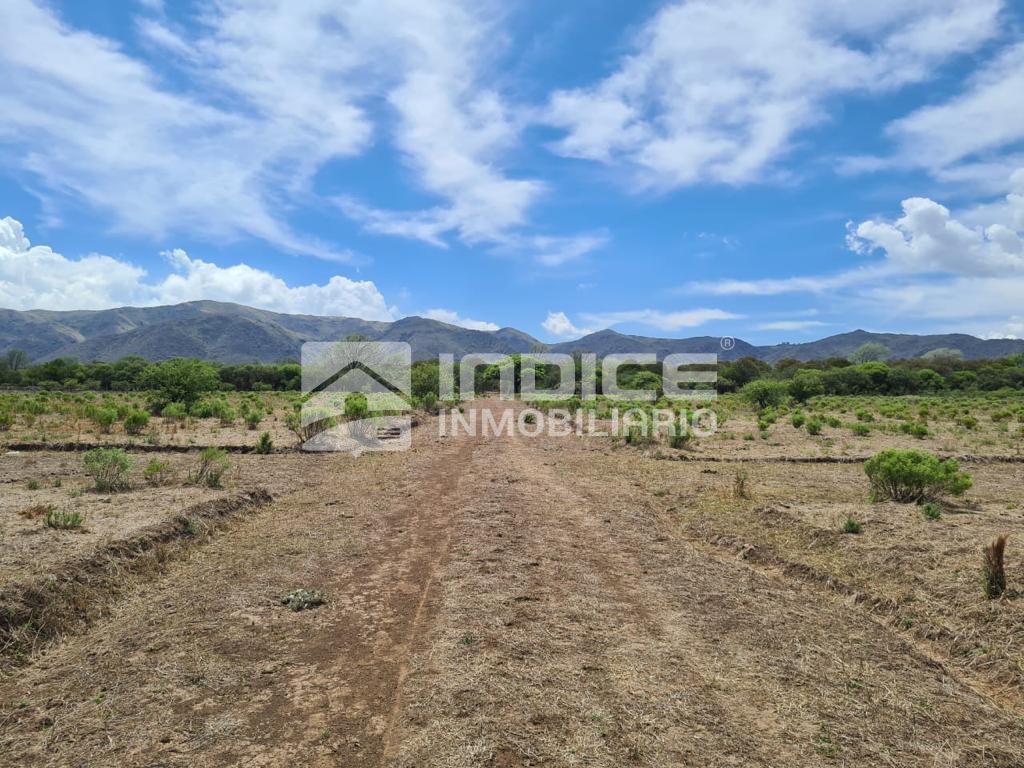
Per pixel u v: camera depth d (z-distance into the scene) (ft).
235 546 33.24
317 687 18.20
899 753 15.14
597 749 14.93
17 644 19.94
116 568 26.63
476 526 36.78
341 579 28.07
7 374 272.31
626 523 38.70
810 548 32.91
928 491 43.93
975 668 20.56
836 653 20.68
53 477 49.47
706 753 14.87
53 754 14.70
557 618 23.17
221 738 15.46
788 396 173.99
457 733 15.46
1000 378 251.80
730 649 20.83
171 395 110.11
